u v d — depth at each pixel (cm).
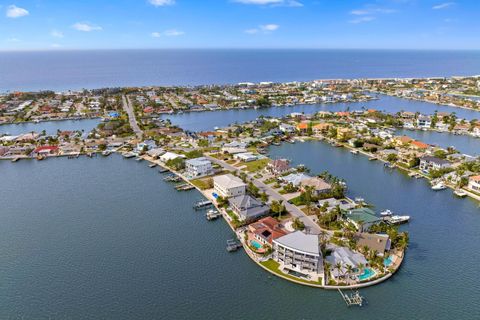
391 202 14538
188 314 8362
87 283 9431
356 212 12306
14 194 15388
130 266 10169
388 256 10388
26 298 8881
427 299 8944
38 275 9769
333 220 12325
